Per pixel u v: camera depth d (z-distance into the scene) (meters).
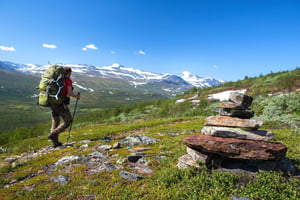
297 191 4.84
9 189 5.80
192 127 15.09
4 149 11.76
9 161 8.98
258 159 5.66
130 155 7.52
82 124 28.38
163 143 9.95
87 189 5.48
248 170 5.80
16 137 22.17
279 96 20.25
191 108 27.92
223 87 36.97
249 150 5.52
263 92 25.36
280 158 5.43
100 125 24.77
